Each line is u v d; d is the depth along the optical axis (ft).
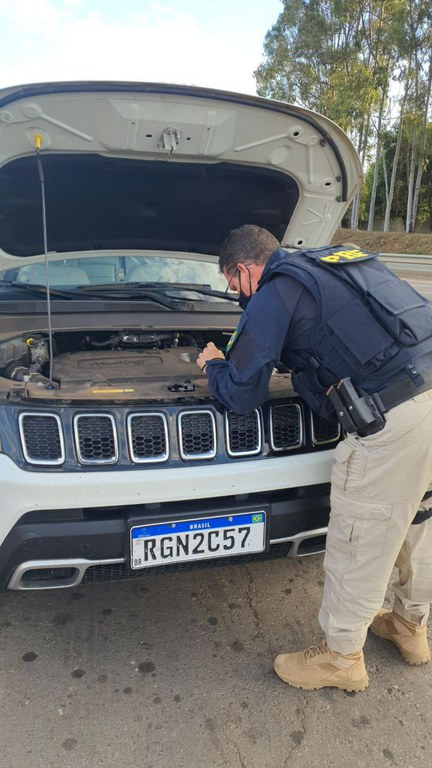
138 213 9.68
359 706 6.38
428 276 56.65
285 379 7.80
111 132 7.57
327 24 85.71
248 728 6.01
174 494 6.18
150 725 5.99
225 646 7.25
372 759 5.69
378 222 117.50
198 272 11.43
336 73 84.94
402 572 6.81
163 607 7.98
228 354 5.99
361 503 5.80
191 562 6.42
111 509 6.14
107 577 6.39
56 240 10.02
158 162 8.33
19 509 5.82
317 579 8.73
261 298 5.74
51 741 5.74
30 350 8.05
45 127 7.32
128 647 7.16
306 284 5.53
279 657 6.75
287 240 10.34
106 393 6.59
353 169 8.64
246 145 8.09
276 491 6.77
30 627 7.47
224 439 6.54
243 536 6.51
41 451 6.03
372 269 5.87
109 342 9.16
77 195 8.94
